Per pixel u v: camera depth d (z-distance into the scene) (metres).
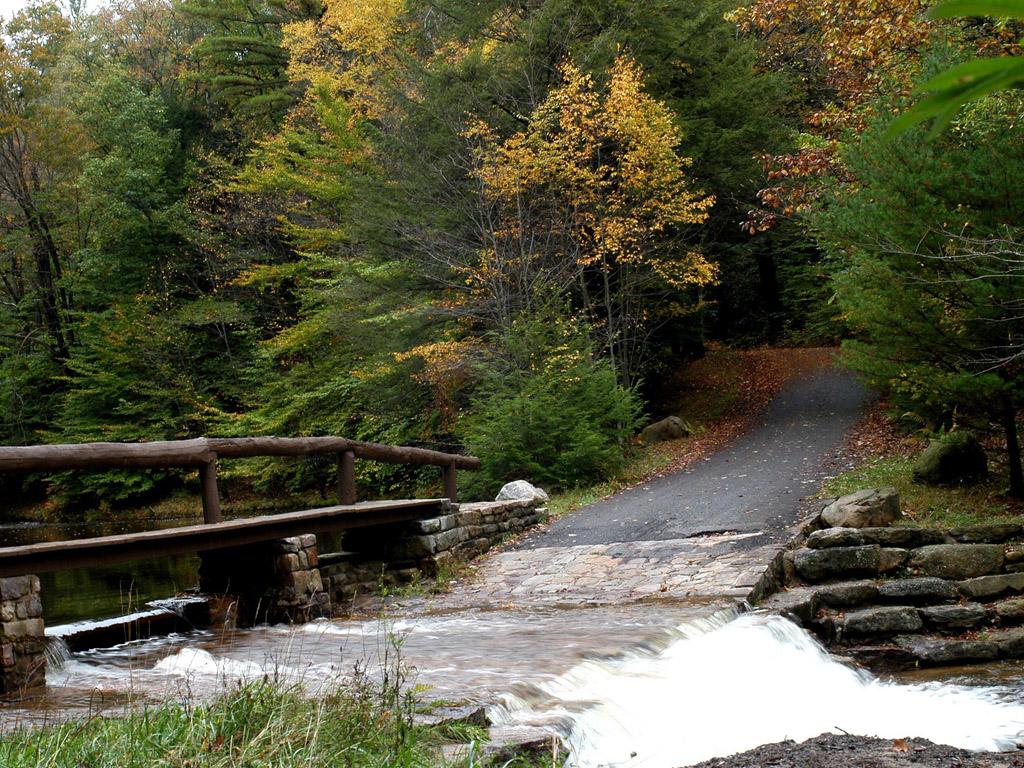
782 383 24.47
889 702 6.76
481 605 9.61
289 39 29.59
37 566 6.55
